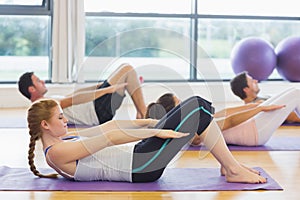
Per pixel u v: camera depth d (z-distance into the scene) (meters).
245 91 4.17
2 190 2.59
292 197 2.51
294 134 4.25
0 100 5.84
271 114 3.71
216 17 6.68
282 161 3.28
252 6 6.79
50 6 6.17
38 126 2.66
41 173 2.89
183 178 2.83
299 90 3.73
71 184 2.69
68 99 4.12
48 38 6.27
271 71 6.32
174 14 6.55
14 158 3.31
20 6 6.15
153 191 2.59
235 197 2.50
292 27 6.92
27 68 6.30
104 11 6.33
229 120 3.68
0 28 6.18
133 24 6.45
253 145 3.73
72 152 2.62
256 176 2.74
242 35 6.82
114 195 2.52
